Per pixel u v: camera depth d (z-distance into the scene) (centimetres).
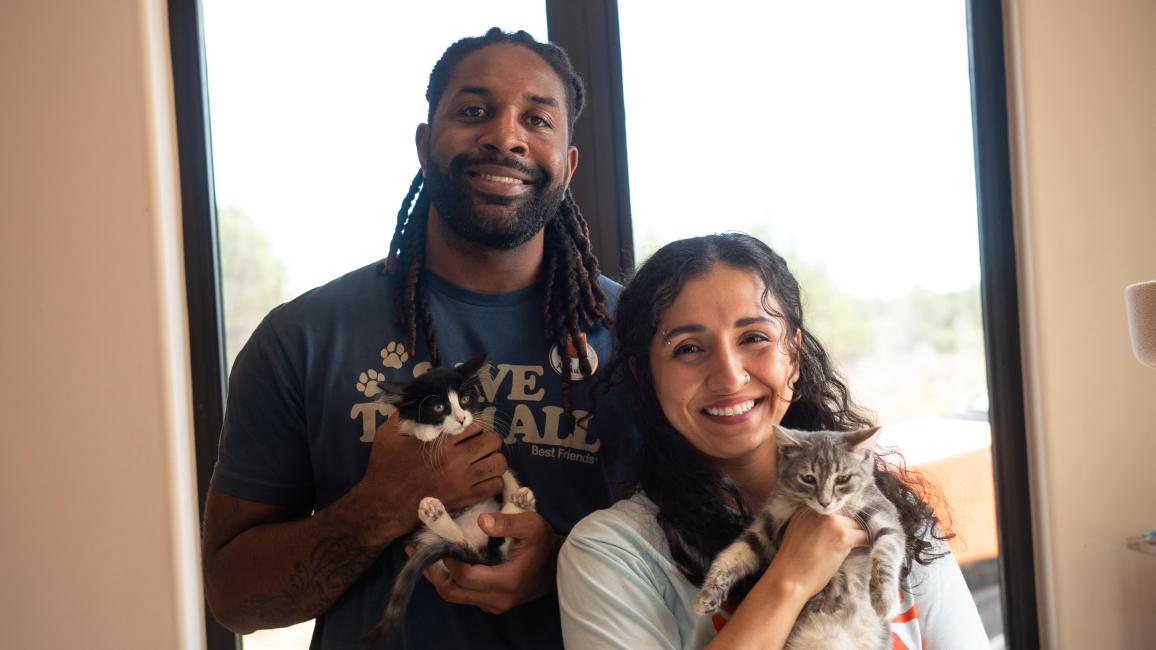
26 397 203
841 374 165
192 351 212
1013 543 223
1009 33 221
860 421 151
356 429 144
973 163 229
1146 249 219
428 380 137
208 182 214
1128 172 219
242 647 217
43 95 203
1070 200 218
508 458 146
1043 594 219
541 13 217
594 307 156
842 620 119
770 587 110
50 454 203
